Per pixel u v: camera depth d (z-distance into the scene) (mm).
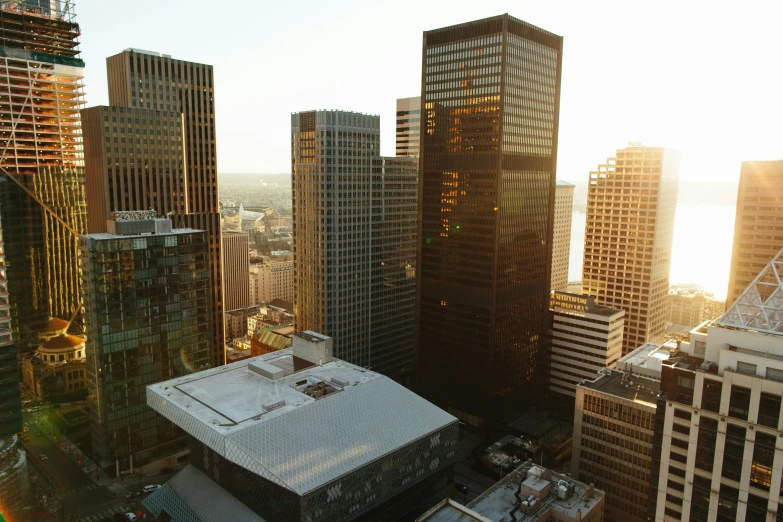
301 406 162875
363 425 162500
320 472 140875
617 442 187875
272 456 141875
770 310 102688
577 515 147000
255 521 144750
